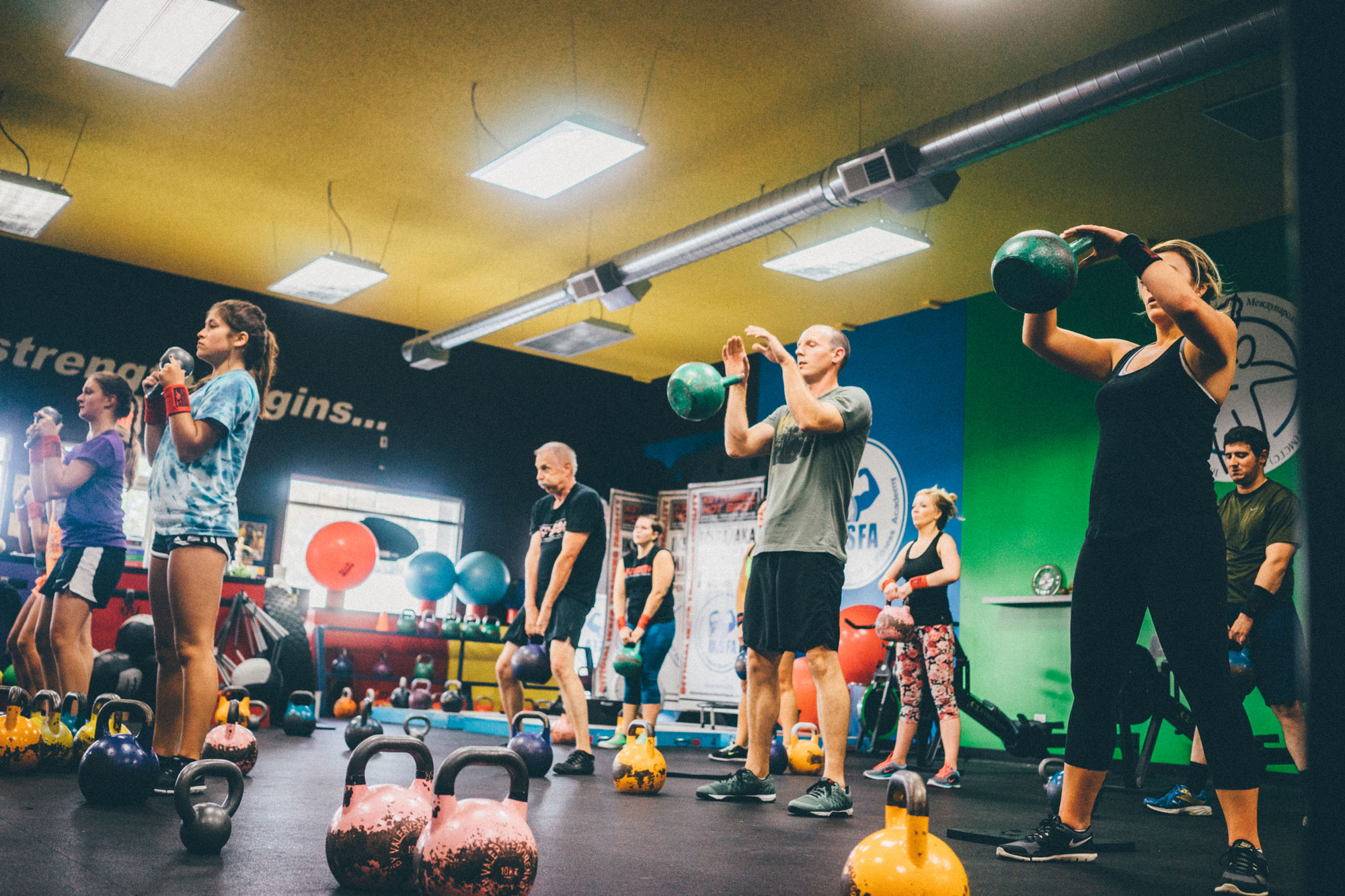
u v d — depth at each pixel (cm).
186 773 198
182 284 905
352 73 566
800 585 312
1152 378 222
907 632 471
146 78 528
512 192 704
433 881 143
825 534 313
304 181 702
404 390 1022
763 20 500
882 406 911
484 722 727
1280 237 670
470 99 588
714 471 1084
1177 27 427
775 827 275
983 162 622
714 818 290
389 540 928
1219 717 211
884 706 684
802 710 715
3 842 196
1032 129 484
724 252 789
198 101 602
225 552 274
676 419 1142
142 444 859
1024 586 777
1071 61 523
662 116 598
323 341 979
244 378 282
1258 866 203
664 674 1033
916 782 148
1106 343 249
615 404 1162
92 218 782
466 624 959
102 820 229
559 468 420
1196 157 605
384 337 1016
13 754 307
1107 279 755
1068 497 763
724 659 984
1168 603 215
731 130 610
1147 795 477
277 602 760
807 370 335
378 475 995
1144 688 501
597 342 923
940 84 552
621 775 346
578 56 539
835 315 927
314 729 624
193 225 788
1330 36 48
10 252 832
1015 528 793
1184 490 217
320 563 825
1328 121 48
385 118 613
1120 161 615
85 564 353
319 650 846
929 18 493
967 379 849
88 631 371
